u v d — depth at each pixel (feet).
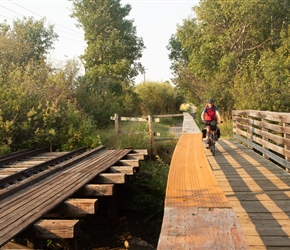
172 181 13.15
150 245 26.45
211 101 33.27
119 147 46.29
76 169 27.14
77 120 47.16
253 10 75.51
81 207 17.83
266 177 23.75
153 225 29.63
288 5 80.84
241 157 32.65
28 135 41.91
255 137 34.73
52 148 44.45
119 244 26.68
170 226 8.00
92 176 23.97
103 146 42.27
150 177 34.99
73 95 67.62
